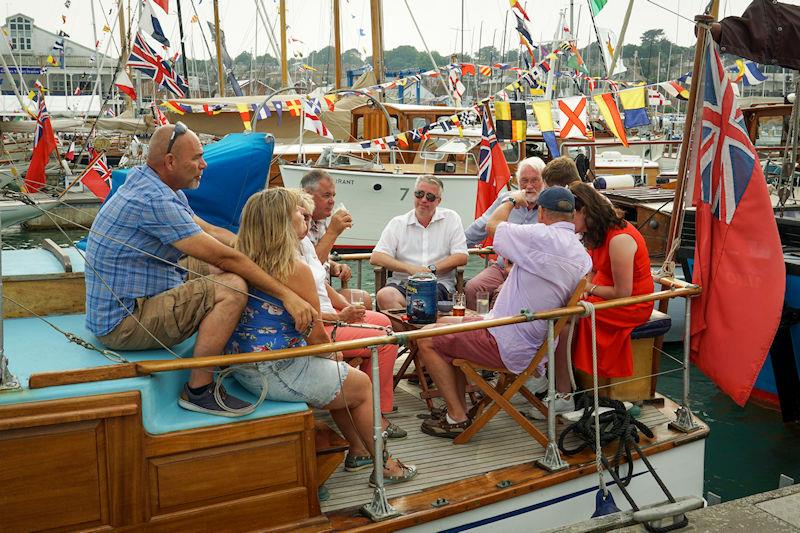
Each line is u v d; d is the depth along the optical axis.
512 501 3.52
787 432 6.26
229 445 2.94
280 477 3.03
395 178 13.77
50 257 4.23
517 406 4.45
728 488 5.37
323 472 3.22
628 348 4.19
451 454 3.86
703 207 4.41
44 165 11.82
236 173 4.20
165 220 3.00
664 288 4.64
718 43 4.36
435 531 3.32
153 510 2.83
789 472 5.58
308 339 3.18
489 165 7.40
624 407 4.05
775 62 4.43
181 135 3.08
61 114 22.09
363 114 16.73
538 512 3.62
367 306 4.90
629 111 6.36
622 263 4.09
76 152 17.84
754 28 4.35
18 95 12.09
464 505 3.34
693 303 4.48
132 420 2.75
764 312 4.19
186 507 2.88
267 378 3.09
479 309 4.62
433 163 15.50
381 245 5.30
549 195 3.78
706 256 4.40
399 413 4.39
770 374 6.56
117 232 3.04
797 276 5.96
